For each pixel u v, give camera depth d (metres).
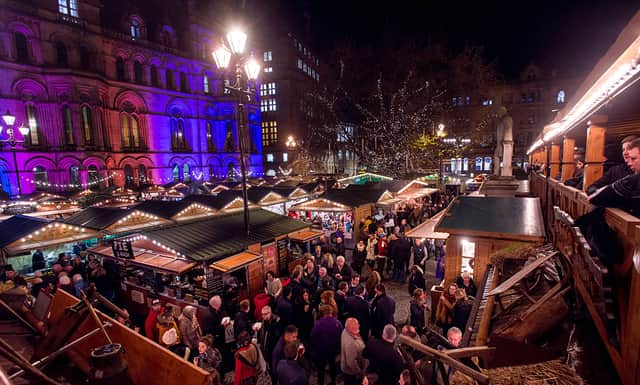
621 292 2.21
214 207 15.77
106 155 36.62
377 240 12.70
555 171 6.98
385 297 7.04
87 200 21.84
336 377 6.65
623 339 2.13
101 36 37.44
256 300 7.91
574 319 3.15
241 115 10.16
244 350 5.40
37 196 21.98
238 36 8.97
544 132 6.84
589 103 3.23
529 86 48.69
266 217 12.64
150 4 44.53
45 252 13.10
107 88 37.59
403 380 3.84
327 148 60.12
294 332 5.22
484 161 47.84
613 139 5.48
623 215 2.09
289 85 59.03
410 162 41.25
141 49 41.59
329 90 58.03
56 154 32.66
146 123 42.06
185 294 8.84
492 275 5.82
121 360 2.58
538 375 2.54
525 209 7.87
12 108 30.72
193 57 48.19
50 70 32.25
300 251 12.94
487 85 42.72
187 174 46.97
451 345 3.31
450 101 42.19
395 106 43.69
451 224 7.36
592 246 2.37
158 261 8.73
